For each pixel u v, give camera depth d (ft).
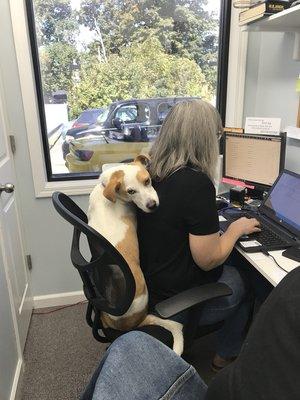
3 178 5.44
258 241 4.42
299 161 6.04
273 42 6.54
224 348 5.16
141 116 7.17
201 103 3.95
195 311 3.77
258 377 1.66
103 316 4.10
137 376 2.28
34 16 6.20
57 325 6.73
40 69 6.51
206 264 3.93
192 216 3.69
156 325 3.84
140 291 3.84
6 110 6.07
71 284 7.41
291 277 1.77
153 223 3.92
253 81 7.20
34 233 6.96
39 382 5.37
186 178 3.70
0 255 4.79
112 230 3.85
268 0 4.98
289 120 6.27
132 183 3.77
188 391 2.43
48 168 6.98
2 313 4.68
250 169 6.21
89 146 7.14
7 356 4.78
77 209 4.00
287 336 1.60
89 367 5.65
